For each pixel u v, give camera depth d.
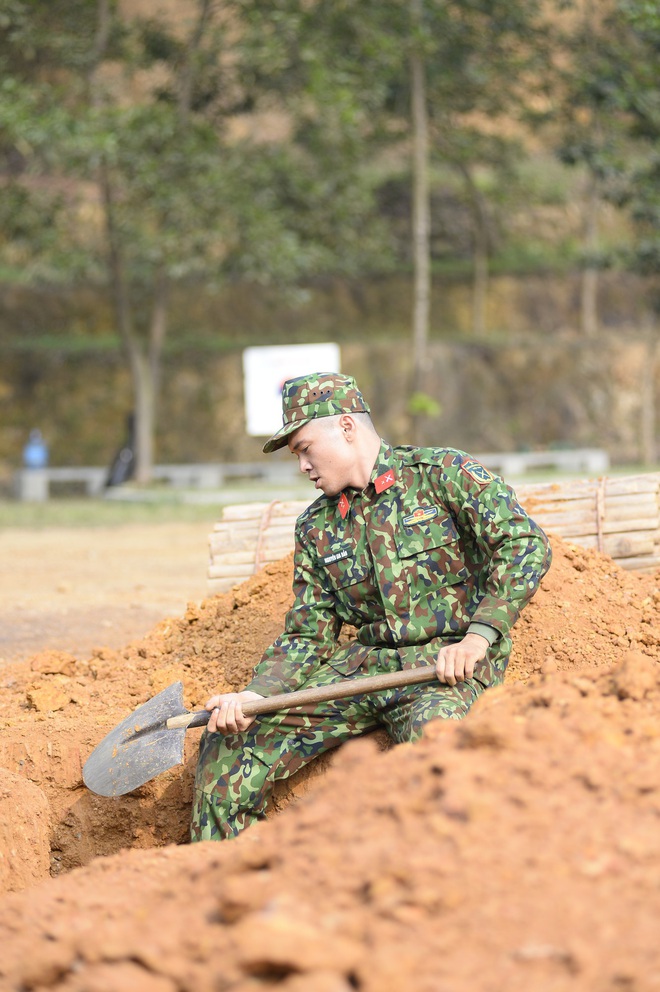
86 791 7.64
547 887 3.87
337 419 6.73
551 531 9.24
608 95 36.53
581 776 4.52
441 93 44.66
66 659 9.38
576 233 61.03
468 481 6.65
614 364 53.66
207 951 3.91
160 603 14.69
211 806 6.81
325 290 55.53
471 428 51.59
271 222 35.84
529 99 49.75
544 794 4.41
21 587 16.47
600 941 3.59
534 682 5.54
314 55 33.97
